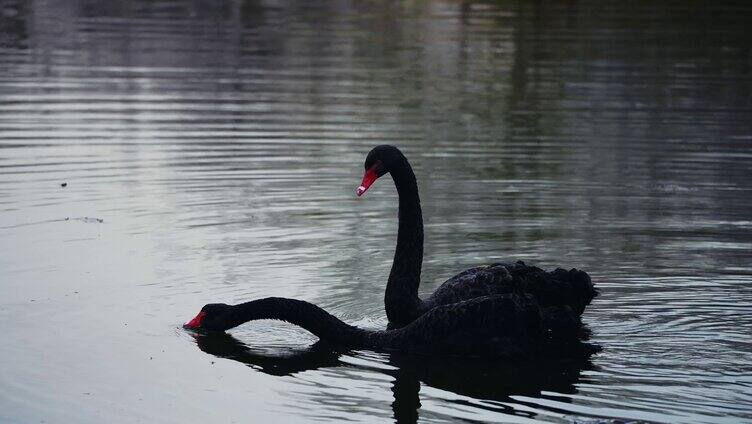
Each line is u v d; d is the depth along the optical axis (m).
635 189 15.64
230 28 29.66
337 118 19.67
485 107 20.69
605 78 23.42
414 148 17.69
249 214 14.20
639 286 11.66
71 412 8.52
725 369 9.45
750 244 13.20
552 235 13.52
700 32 29.25
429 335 10.07
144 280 11.58
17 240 12.74
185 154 17.08
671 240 13.34
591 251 12.90
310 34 28.73
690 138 18.62
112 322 10.46
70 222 13.52
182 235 13.22
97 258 12.23
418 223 10.80
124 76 23.27
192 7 33.28
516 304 10.05
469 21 30.94
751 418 8.41
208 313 10.40
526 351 10.00
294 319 10.35
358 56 25.75
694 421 8.35
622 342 10.09
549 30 29.44
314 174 16.19
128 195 14.81
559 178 16.16
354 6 33.78
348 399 8.91
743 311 10.91
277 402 8.81
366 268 12.28
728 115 20.30
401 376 9.47
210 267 12.07
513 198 15.12
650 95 21.81
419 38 28.11
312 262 12.41
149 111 20.03
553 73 23.86
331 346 10.26
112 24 30.03
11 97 20.86
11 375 9.17
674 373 9.35
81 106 20.27
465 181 15.90
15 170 15.87
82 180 15.47
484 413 8.59
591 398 8.86
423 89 22.31
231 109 20.33
